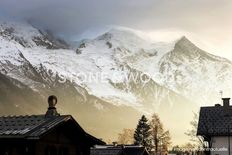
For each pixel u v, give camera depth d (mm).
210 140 46594
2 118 24828
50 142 23891
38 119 23828
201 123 48312
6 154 22719
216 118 48750
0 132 22859
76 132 25703
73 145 26000
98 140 26984
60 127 24562
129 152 60062
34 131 22203
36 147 22656
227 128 46531
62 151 24891
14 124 23688
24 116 24594
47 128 22453
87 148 26984
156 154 119125
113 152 57656
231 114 49031
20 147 22578
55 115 24250
